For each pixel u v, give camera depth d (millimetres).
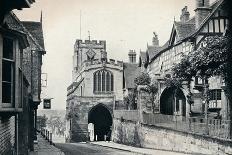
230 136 16766
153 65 40844
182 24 32875
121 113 38812
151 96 31344
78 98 50594
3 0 6633
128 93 44438
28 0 6848
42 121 60344
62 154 20312
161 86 32156
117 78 52500
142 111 30922
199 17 30516
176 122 23672
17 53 8945
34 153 20719
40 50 23188
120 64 52750
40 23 25266
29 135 21188
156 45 44719
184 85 29859
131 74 52719
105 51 60875
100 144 37656
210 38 18938
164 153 22656
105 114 53281
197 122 20906
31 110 22594
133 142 33000
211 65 19141
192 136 20938
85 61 52156
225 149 17094
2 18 6820
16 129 13617
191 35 29016
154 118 27828
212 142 18453
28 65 22891
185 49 30859
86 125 50406
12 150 12203
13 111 8703
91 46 63719
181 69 22672
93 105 50844
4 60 8688
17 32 8859
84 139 49875
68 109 57625
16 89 8898
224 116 22938
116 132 41062
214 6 31234
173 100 32500
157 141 26797
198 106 28797
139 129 31172
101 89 52062
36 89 22969
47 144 27594
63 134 85812
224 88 17375
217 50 17984
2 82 8734
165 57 36125
